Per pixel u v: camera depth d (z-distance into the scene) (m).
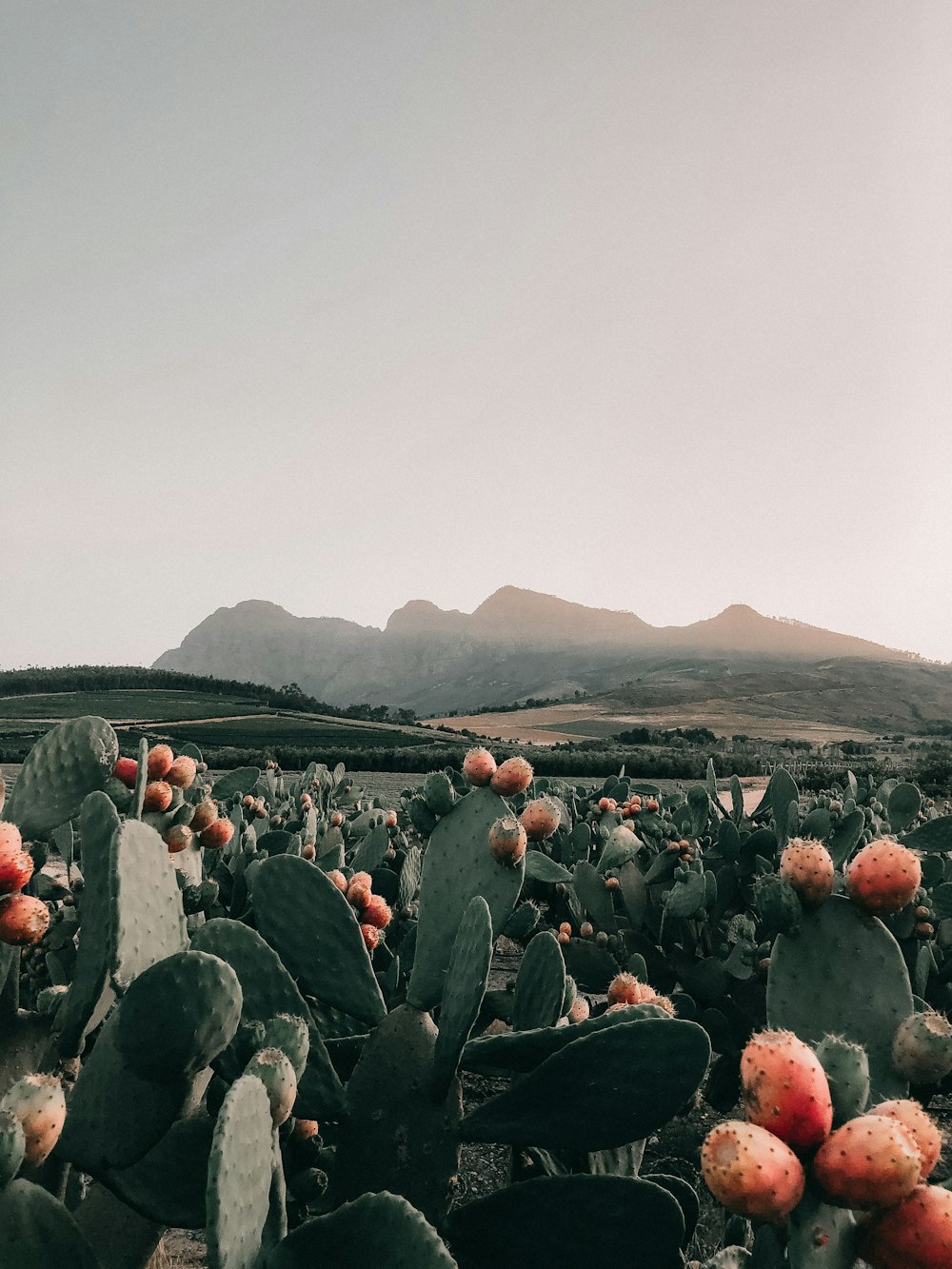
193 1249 2.71
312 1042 1.65
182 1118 1.51
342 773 8.78
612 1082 1.51
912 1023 1.36
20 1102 1.16
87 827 1.69
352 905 2.43
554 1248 1.48
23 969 2.77
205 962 1.31
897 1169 0.91
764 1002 4.14
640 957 4.05
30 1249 1.14
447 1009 1.61
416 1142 1.60
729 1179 0.88
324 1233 1.20
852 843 5.09
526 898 5.04
